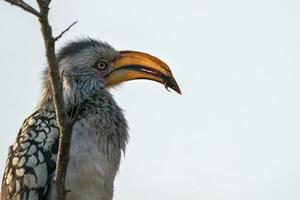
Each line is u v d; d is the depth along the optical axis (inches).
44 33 315.3
